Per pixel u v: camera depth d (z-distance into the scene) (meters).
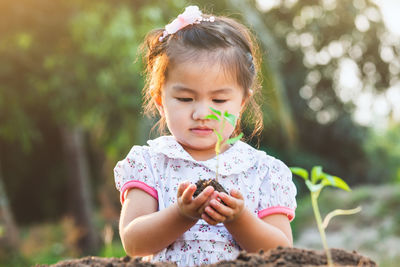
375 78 15.65
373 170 16.52
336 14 15.12
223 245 2.10
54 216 13.05
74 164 10.80
